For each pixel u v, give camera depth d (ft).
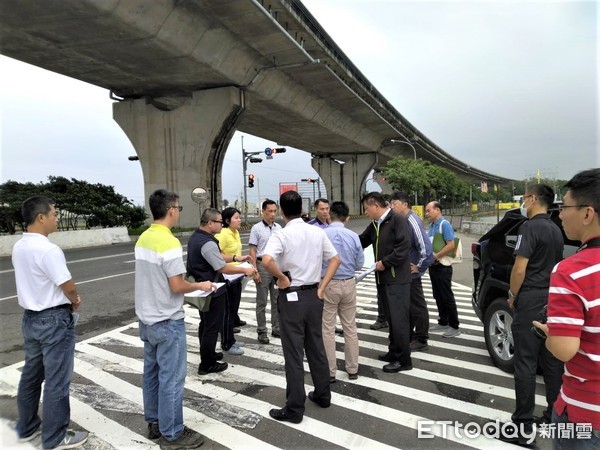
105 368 15.43
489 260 15.37
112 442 10.46
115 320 22.13
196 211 81.46
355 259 13.88
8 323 21.81
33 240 9.89
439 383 13.64
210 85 75.72
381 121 130.00
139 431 11.02
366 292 29.71
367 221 131.23
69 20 48.06
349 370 13.98
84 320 22.16
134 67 64.90
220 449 10.04
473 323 21.03
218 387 13.60
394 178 137.28
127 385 13.96
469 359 15.78
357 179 177.27
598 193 5.37
